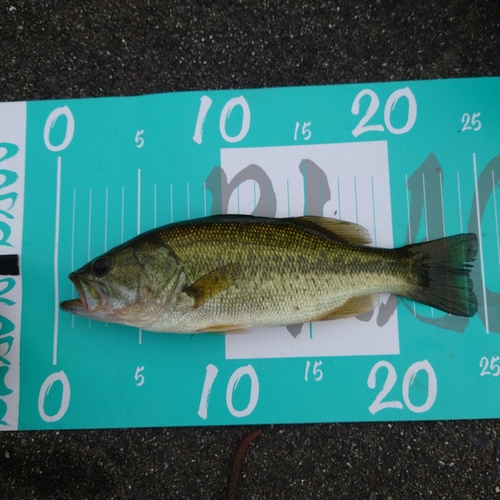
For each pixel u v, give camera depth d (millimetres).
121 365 383
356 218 387
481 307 380
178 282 355
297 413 379
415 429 379
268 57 395
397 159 389
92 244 389
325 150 390
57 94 396
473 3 392
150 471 380
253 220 361
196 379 382
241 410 380
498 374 378
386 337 381
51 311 386
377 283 364
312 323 382
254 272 356
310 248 360
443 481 376
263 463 379
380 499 376
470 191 386
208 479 379
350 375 380
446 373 379
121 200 391
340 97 392
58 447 382
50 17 398
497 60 391
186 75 396
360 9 394
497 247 383
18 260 389
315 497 376
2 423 381
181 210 390
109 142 394
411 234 385
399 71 393
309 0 395
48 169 394
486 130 389
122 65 397
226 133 393
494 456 376
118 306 356
